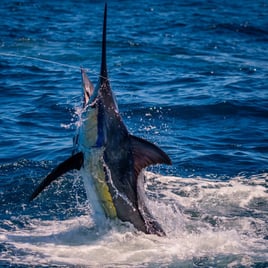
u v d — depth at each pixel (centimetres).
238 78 4691
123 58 5394
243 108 3791
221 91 4206
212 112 3725
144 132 3384
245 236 2202
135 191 2109
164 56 5553
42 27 7056
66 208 2445
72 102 3903
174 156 3014
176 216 2356
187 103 3847
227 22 7688
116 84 4403
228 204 2489
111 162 2094
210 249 2077
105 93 2095
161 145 3177
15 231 2242
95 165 2094
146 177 2738
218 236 2164
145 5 9325
